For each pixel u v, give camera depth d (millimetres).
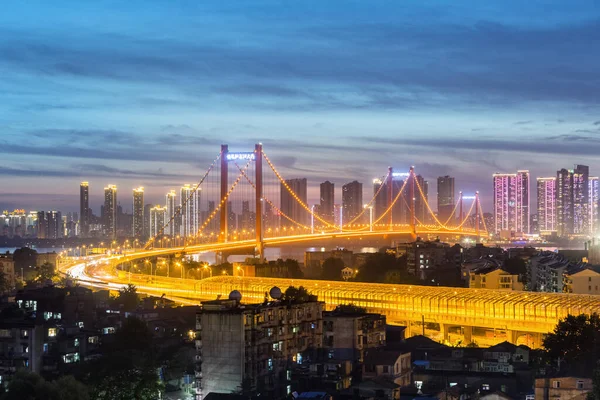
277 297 191000
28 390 163875
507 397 153625
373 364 171750
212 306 178625
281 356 181500
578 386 149500
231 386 172750
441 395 157875
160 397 176500
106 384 172750
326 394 150125
